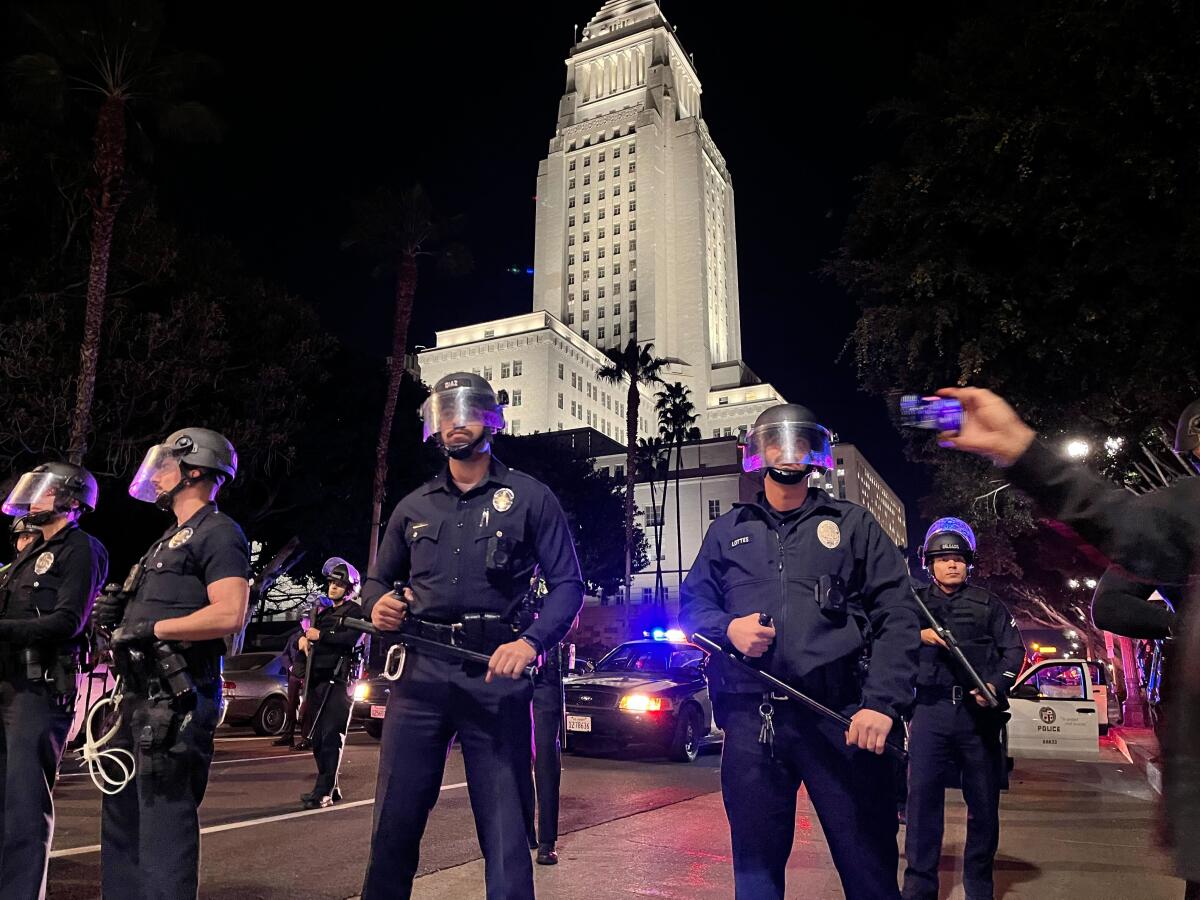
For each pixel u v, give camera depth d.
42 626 3.39
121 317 19.67
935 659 4.34
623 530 53.91
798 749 2.84
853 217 10.06
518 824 2.93
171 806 2.99
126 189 18.20
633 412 44.28
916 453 13.75
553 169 132.00
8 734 3.33
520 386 104.12
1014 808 8.20
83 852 5.29
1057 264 8.62
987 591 4.60
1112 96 7.59
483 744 2.97
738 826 2.90
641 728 10.59
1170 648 1.64
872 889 2.77
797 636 2.88
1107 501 1.62
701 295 123.69
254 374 23.66
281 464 26.38
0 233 19.30
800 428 3.05
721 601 3.19
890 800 2.85
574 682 11.27
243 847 5.52
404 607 3.02
